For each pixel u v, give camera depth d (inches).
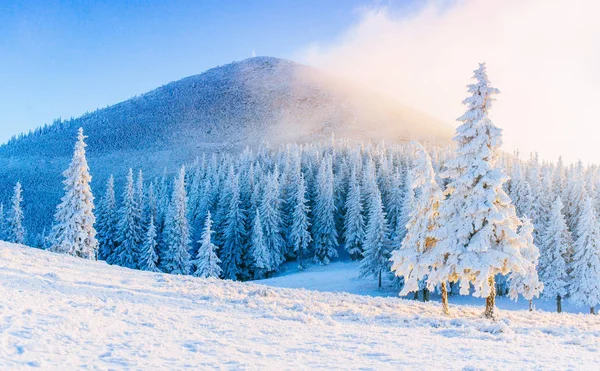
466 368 351.3
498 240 912.3
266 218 2714.1
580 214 2271.2
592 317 1051.3
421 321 755.4
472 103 958.4
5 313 424.8
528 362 388.8
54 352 322.0
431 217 1027.3
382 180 3230.8
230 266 2628.0
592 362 397.1
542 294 1956.2
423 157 1037.8
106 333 409.1
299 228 2746.1
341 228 3029.0
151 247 2413.9
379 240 2196.1
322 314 748.0
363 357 390.3
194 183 3437.5
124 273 1079.0
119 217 2650.1
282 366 341.7
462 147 962.7
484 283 872.9
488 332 640.4
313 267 2721.5
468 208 908.0
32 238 3779.5
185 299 754.8
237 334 474.9
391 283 2267.5
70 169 1851.6
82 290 692.7
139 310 571.2
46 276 777.6
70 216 1831.9
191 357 352.5
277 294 952.9
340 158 3809.1
